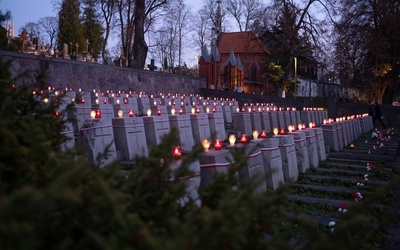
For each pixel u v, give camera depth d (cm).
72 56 3094
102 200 227
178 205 299
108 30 4631
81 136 999
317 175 1173
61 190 205
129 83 3072
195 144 1569
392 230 654
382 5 4066
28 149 264
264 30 4828
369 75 4578
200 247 212
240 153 329
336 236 288
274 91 5659
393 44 4319
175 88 3691
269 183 895
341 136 1900
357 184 1035
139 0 3478
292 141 1095
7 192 257
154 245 203
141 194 276
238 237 215
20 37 2698
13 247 178
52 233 254
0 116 287
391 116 3847
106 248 206
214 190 290
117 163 284
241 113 2005
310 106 4009
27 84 371
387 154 1634
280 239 300
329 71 5506
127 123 1155
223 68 5281
